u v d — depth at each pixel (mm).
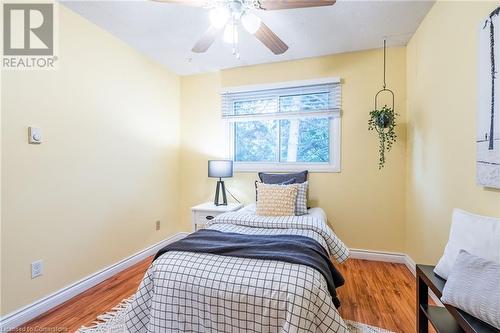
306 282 1244
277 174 3055
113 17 2240
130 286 2326
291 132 3258
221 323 1281
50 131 1981
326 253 1703
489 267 1084
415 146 2496
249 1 1640
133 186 2830
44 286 1932
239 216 2309
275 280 1260
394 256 2811
